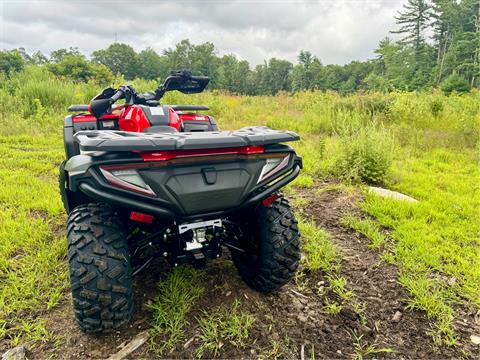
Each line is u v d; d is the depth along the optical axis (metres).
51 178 5.11
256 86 105.56
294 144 8.02
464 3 65.44
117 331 2.27
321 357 2.19
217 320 2.38
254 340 2.26
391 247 3.57
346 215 4.28
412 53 63.78
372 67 90.69
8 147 6.94
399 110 10.15
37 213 3.86
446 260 3.33
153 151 1.82
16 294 2.53
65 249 3.09
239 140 1.96
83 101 11.61
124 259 1.99
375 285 2.95
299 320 2.48
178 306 2.43
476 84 47.44
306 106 14.71
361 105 11.47
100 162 1.76
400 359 2.23
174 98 13.06
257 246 2.54
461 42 53.56
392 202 4.53
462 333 2.47
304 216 4.23
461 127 9.09
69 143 3.31
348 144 5.87
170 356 2.11
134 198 1.88
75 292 1.92
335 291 2.80
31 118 9.28
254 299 2.63
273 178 2.21
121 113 2.85
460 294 2.87
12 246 3.12
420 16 69.12
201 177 1.96
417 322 2.55
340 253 3.38
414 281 2.94
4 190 4.34
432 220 4.21
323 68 98.69
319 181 5.57
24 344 2.15
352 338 2.37
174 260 2.28
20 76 12.75
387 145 5.77
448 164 6.78
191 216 2.04
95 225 2.00
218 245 2.35
